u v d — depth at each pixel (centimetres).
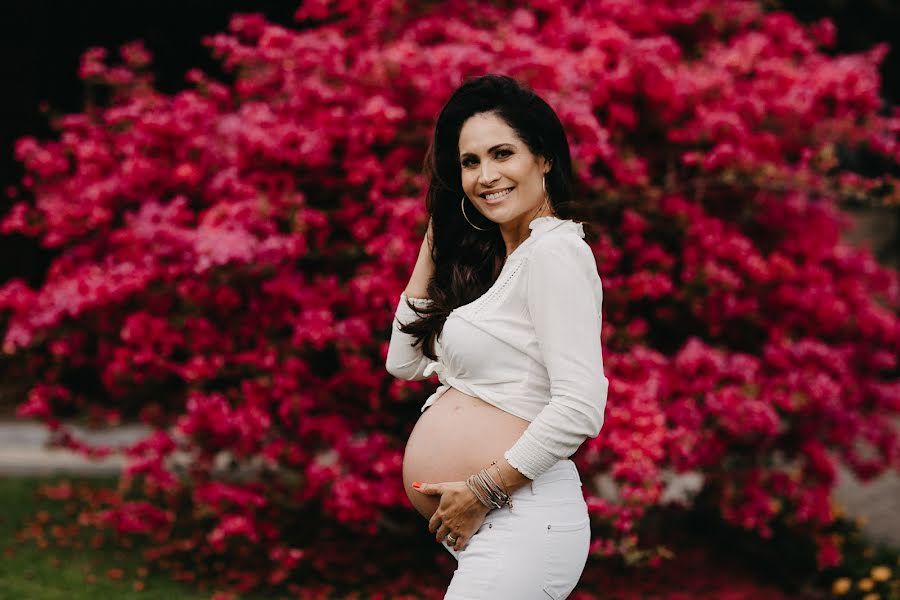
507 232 226
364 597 416
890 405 475
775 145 438
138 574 427
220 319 413
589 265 202
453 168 233
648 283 410
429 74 404
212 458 417
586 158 385
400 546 464
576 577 212
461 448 210
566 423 195
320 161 402
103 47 921
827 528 503
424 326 241
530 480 201
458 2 470
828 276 459
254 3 845
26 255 944
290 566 406
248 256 372
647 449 370
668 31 489
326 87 416
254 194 402
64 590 400
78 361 449
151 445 419
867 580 433
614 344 414
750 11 486
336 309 415
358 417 416
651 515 536
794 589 448
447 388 228
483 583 201
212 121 438
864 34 889
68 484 577
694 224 426
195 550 459
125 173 430
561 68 405
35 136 948
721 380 416
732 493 428
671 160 440
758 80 457
